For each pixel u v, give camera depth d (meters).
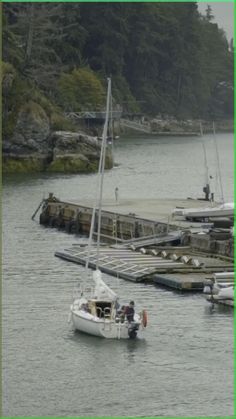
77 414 97.31
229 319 126.56
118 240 179.88
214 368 109.56
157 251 162.62
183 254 163.12
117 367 109.56
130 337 118.81
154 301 135.12
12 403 99.56
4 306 131.38
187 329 122.50
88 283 145.38
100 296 122.44
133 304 121.00
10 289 141.50
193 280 141.62
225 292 132.38
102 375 107.12
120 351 114.62
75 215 196.88
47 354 113.12
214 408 99.31
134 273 148.12
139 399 101.19
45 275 151.38
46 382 104.81
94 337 119.12
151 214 194.00
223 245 162.38
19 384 104.12
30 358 111.62
